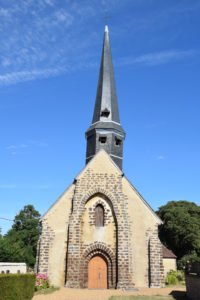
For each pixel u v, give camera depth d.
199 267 17.44
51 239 22.95
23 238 56.59
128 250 22.17
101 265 22.50
